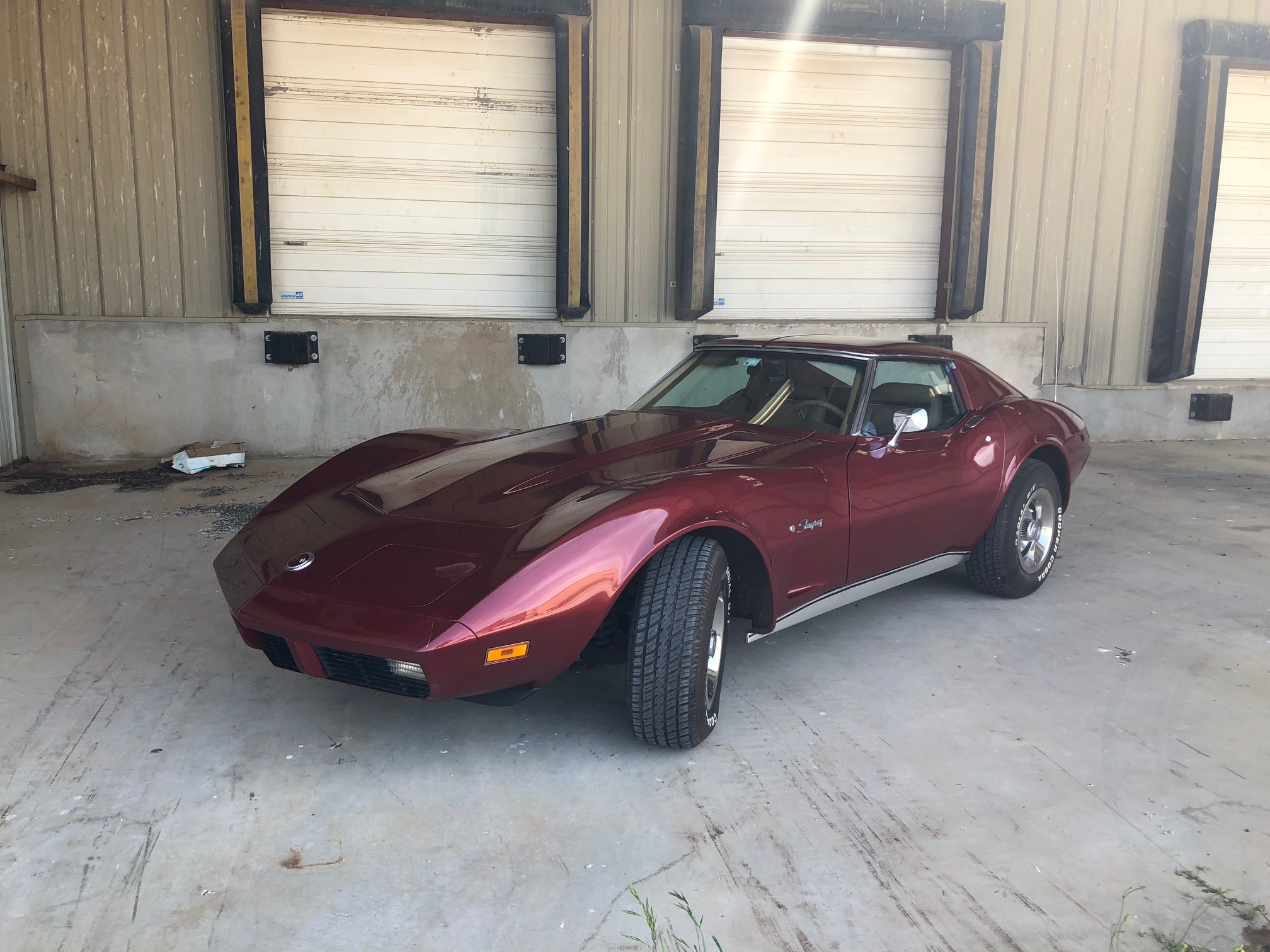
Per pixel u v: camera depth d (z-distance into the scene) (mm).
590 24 7336
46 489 6191
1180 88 8414
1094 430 8789
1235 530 5523
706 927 1979
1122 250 8625
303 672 2555
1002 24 7883
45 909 2002
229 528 5172
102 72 6785
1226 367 9109
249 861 2191
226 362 7234
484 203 7605
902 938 1959
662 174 7691
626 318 7840
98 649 3441
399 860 2209
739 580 3000
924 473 3564
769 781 2598
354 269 7508
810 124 8102
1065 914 2041
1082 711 3070
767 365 3842
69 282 6977
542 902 2064
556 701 3104
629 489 2701
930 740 2850
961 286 8242
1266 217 8930
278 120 7223
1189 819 2430
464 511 2754
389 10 7129
